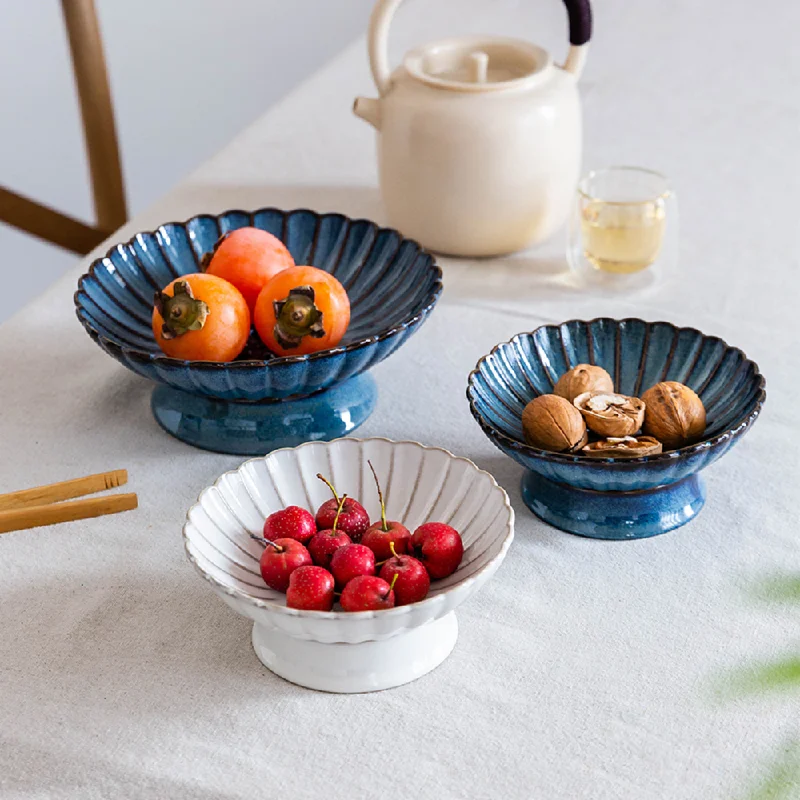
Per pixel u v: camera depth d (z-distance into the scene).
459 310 1.05
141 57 2.58
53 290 1.11
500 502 0.67
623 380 0.85
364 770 0.59
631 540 0.76
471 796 0.58
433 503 0.72
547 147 1.07
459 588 0.59
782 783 0.58
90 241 1.67
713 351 0.83
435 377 0.95
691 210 1.21
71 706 0.64
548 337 0.86
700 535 0.76
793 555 0.74
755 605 0.70
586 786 0.58
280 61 2.58
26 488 0.83
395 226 1.15
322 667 0.64
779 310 1.03
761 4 1.72
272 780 0.59
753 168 1.29
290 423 0.85
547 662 0.66
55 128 2.61
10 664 0.67
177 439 0.88
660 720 0.62
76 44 1.54
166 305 0.80
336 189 1.27
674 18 1.68
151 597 0.72
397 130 1.07
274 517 0.67
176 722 0.62
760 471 0.82
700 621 0.69
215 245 0.89
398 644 0.64
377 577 0.62
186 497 0.81
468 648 0.67
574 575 0.73
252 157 1.35
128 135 2.68
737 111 1.42
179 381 0.79
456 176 1.07
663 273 1.10
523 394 0.83
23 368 0.98
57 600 0.72
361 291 0.97
